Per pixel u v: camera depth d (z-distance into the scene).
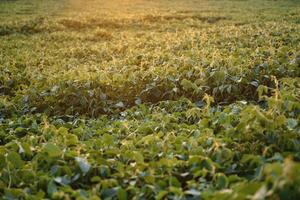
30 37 20.81
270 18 23.36
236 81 8.54
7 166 5.28
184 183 4.89
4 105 9.02
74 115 8.86
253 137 5.38
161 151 5.55
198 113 6.91
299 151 4.97
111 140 6.03
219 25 22.47
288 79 7.62
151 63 11.25
